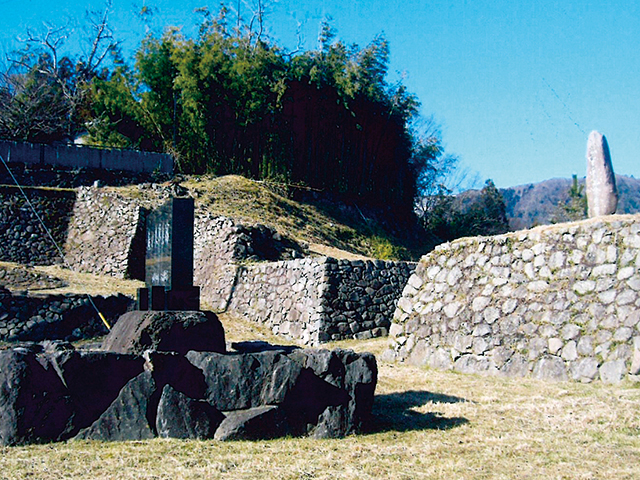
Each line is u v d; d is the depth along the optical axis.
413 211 47.66
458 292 13.84
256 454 7.27
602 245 11.82
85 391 7.79
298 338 18.75
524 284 12.70
